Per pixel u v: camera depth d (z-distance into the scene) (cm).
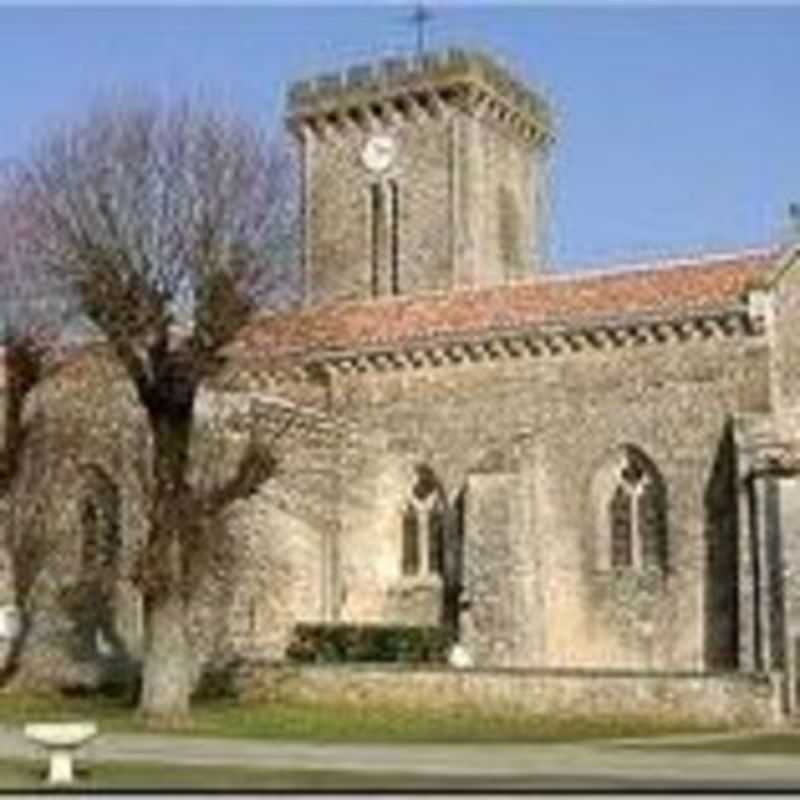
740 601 4744
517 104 7344
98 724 4078
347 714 4459
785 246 5216
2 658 5256
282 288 4491
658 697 4278
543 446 5294
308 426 5403
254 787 2634
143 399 4331
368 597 5478
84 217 4319
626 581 5106
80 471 5203
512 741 3781
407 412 5531
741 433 4844
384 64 7106
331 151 7206
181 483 4344
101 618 5191
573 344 5284
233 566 4906
